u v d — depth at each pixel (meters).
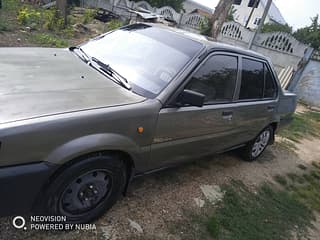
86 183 2.23
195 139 3.03
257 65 3.83
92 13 14.41
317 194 4.53
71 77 2.51
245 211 3.39
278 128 4.90
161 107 2.50
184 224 2.83
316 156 6.26
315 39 30.61
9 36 7.80
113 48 3.19
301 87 12.71
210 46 3.04
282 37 13.22
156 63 2.84
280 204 3.86
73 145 1.96
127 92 2.50
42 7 15.12
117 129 2.20
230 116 3.37
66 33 10.33
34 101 2.00
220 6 13.00
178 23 18.83
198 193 3.40
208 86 3.00
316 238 3.44
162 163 2.84
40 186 1.92
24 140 1.78
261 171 4.63
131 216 2.69
